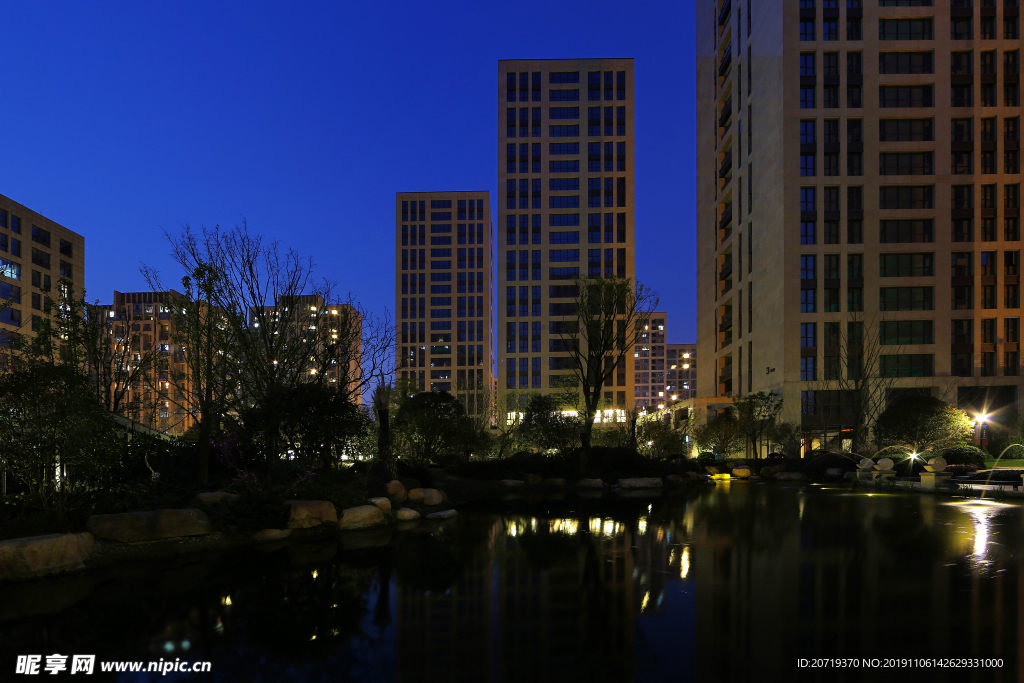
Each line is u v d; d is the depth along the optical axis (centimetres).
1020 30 5425
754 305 6112
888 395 4891
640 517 1678
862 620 679
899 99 5534
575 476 3048
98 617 716
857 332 5216
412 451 3058
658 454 4303
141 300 9231
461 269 13175
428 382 12862
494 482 2938
